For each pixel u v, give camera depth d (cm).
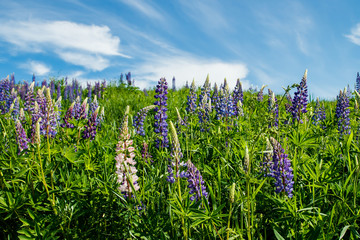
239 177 411
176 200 285
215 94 838
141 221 305
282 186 346
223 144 553
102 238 341
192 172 343
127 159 338
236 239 288
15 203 322
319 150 529
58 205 335
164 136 568
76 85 1959
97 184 381
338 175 409
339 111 706
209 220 288
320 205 352
